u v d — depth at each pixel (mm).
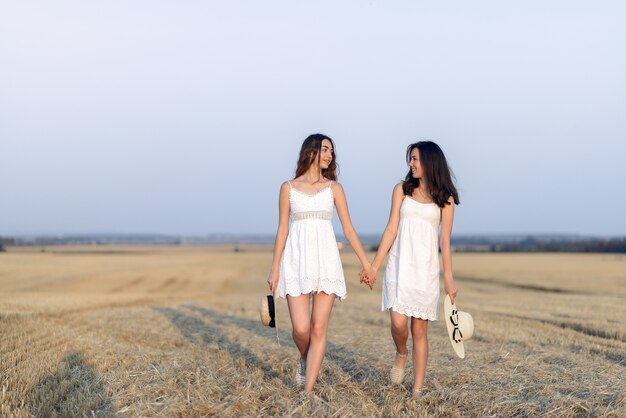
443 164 6137
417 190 6270
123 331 11484
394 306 6074
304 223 6160
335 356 8422
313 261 6078
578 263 61375
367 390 6305
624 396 5758
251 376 6637
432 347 9250
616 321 14617
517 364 7520
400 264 6156
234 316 15508
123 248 135000
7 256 65375
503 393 5953
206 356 8281
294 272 6129
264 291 36562
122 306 18625
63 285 37031
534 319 15211
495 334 11203
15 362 7457
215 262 65125
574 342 10227
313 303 6141
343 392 6078
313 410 5316
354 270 53812
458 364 7617
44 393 5891
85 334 10547
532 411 5344
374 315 15586
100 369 7145
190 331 11789
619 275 45031
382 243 6305
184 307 18188
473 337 10883
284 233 6266
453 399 5809
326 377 6797
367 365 7586
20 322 11773
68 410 5371
